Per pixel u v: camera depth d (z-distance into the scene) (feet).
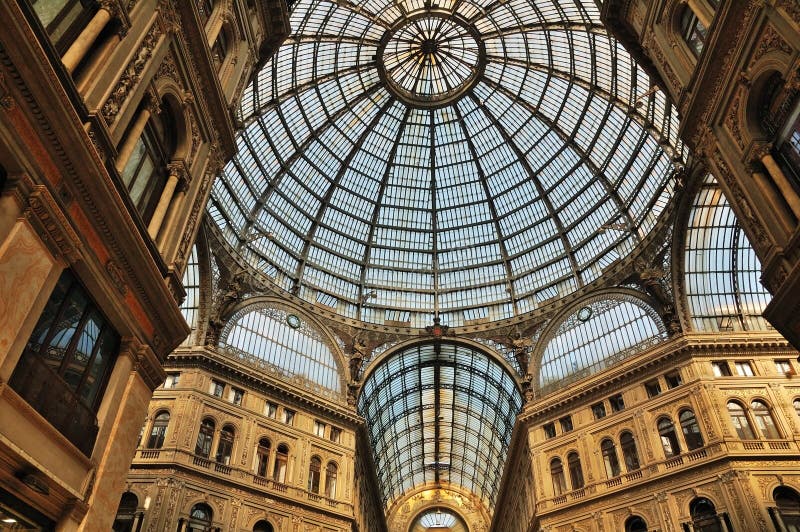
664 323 117.91
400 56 147.02
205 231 116.47
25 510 32.91
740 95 52.31
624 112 124.67
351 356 141.79
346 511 113.80
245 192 132.98
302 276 144.77
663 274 120.67
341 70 141.49
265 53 81.61
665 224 120.47
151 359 46.34
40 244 32.48
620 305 129.59
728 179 55.72
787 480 88.58
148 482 90.43
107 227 39.32
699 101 57.82
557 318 141.28
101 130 37.52
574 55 131.34
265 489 103.04
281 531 101.71
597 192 142.41
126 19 42.19
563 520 108.06
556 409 123.03
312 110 142.10
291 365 128.57
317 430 122.11
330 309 145.69
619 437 109.50
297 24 122.62
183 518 89.76
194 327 114.93
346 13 130.31
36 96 31.24
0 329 28.86
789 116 47.42
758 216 50.75
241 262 128.67
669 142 115.14
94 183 36.68
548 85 141.28
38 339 34.12
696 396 101.60
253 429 108.99
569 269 147.33
